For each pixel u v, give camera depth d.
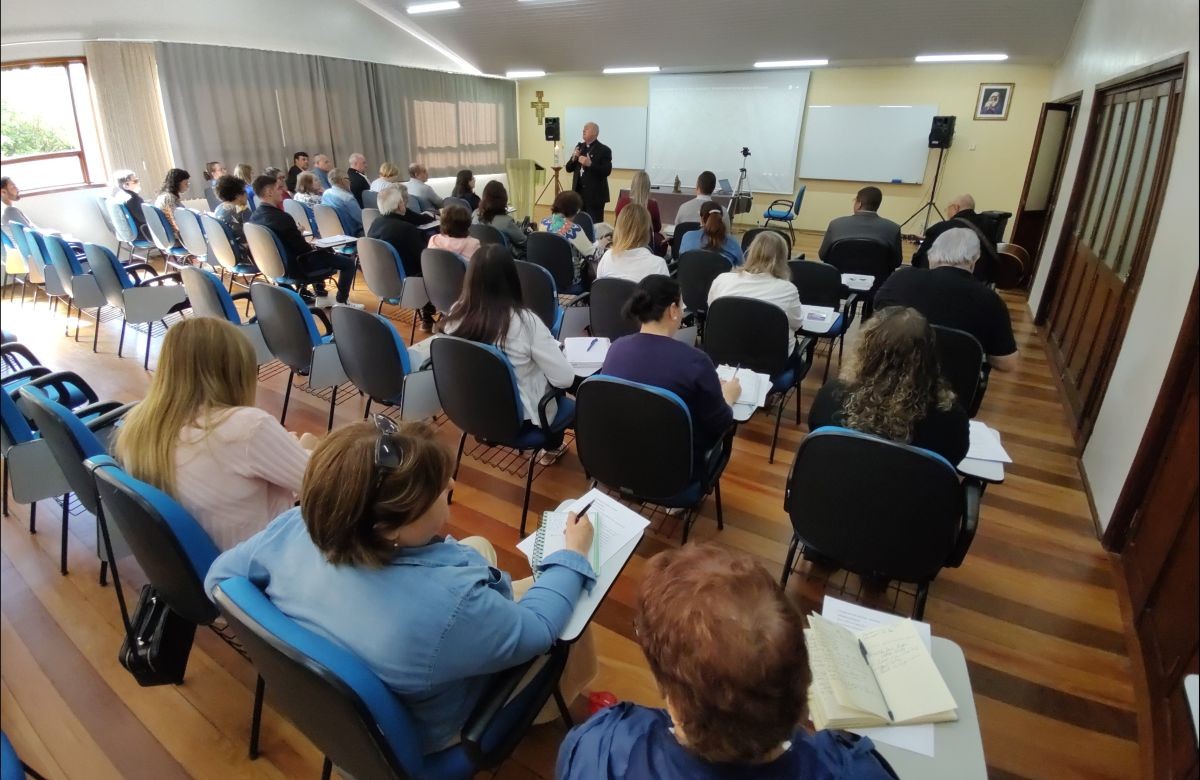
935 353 1.60
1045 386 3.67
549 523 1.37
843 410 1.71
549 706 1.55
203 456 1.38
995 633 1.93
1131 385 2.40
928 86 7.78
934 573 1.61
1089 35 4.90
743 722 0.66
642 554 2.23
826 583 2.10
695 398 1.89
